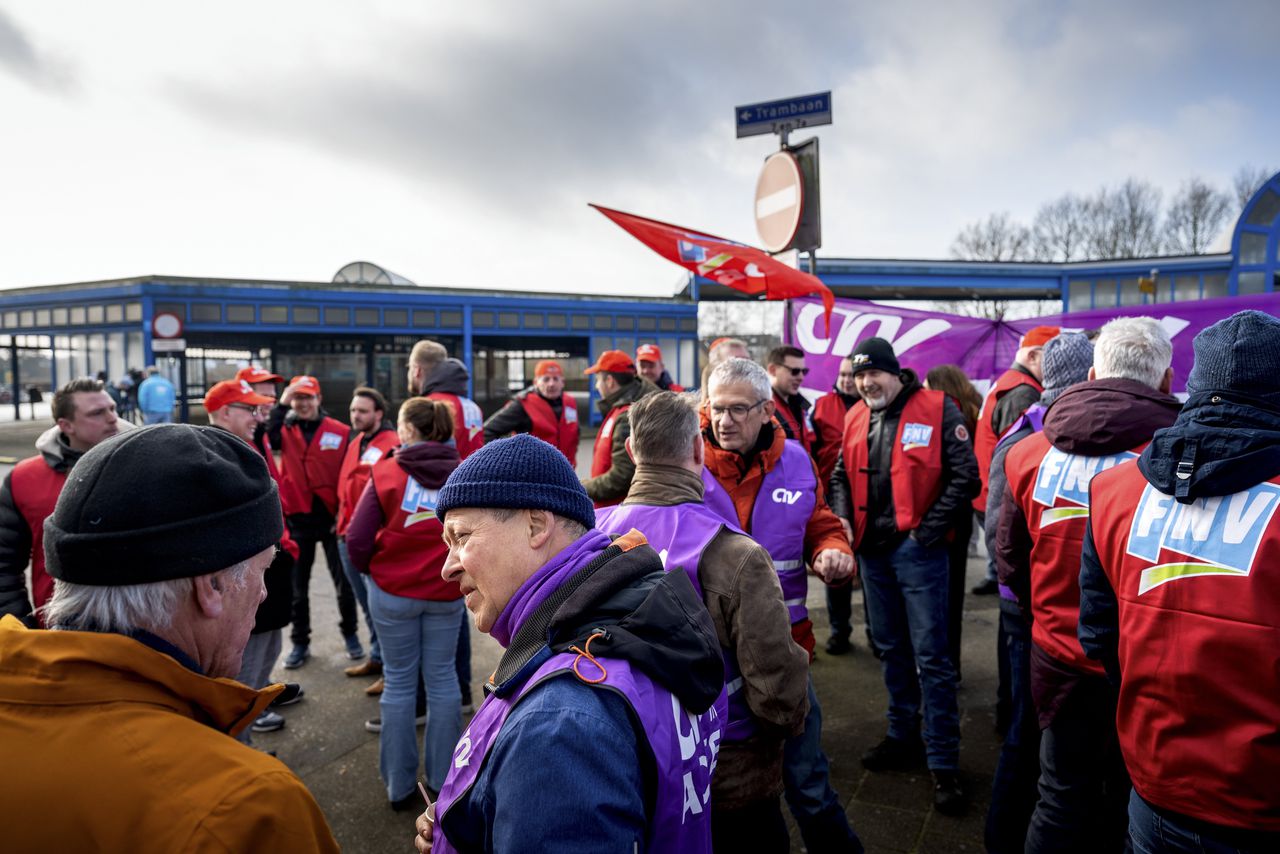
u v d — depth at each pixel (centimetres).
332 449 430
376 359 1878
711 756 108
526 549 111
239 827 75
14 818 74
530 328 1953
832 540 237
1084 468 198
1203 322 499
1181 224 4284
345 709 371
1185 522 142
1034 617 209
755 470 227
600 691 94
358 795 296
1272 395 138
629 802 88
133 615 87
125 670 83
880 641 312
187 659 91
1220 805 132
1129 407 194
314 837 81
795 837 263
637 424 189
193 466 90
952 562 374
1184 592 139
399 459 278
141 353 1666
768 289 387
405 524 275
